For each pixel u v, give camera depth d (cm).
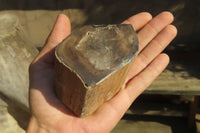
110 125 19
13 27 28
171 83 37
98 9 41
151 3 40
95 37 17
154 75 23
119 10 41
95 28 17
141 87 22
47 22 43
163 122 48
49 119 19
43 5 41
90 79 15
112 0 40
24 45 29
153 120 49
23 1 41
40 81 20
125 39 17
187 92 35
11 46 27
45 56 21
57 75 17
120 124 48
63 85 17
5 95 28
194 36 41
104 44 17
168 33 24
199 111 48
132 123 49
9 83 28
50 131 18
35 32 44
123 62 16
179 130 47
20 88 28
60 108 19
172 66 40
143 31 25
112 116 20
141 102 48
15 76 28
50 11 42
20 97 29
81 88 15
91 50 16
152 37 25
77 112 18
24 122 30
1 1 41
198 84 36
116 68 16
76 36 17
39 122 19
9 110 29
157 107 47
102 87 16
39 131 19
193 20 40
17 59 28
